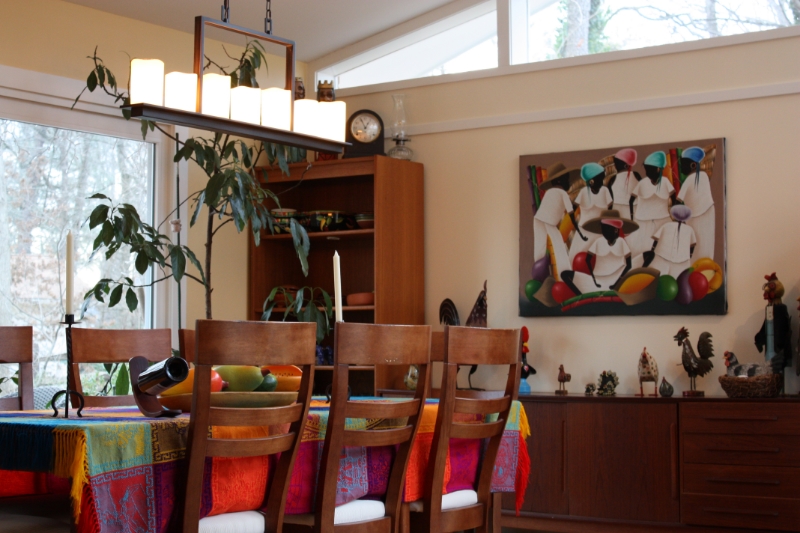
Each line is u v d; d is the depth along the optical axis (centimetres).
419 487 269
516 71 515
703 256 462
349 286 556
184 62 516
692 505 417
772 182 455
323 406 280
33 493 281
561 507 440
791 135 453
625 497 430
